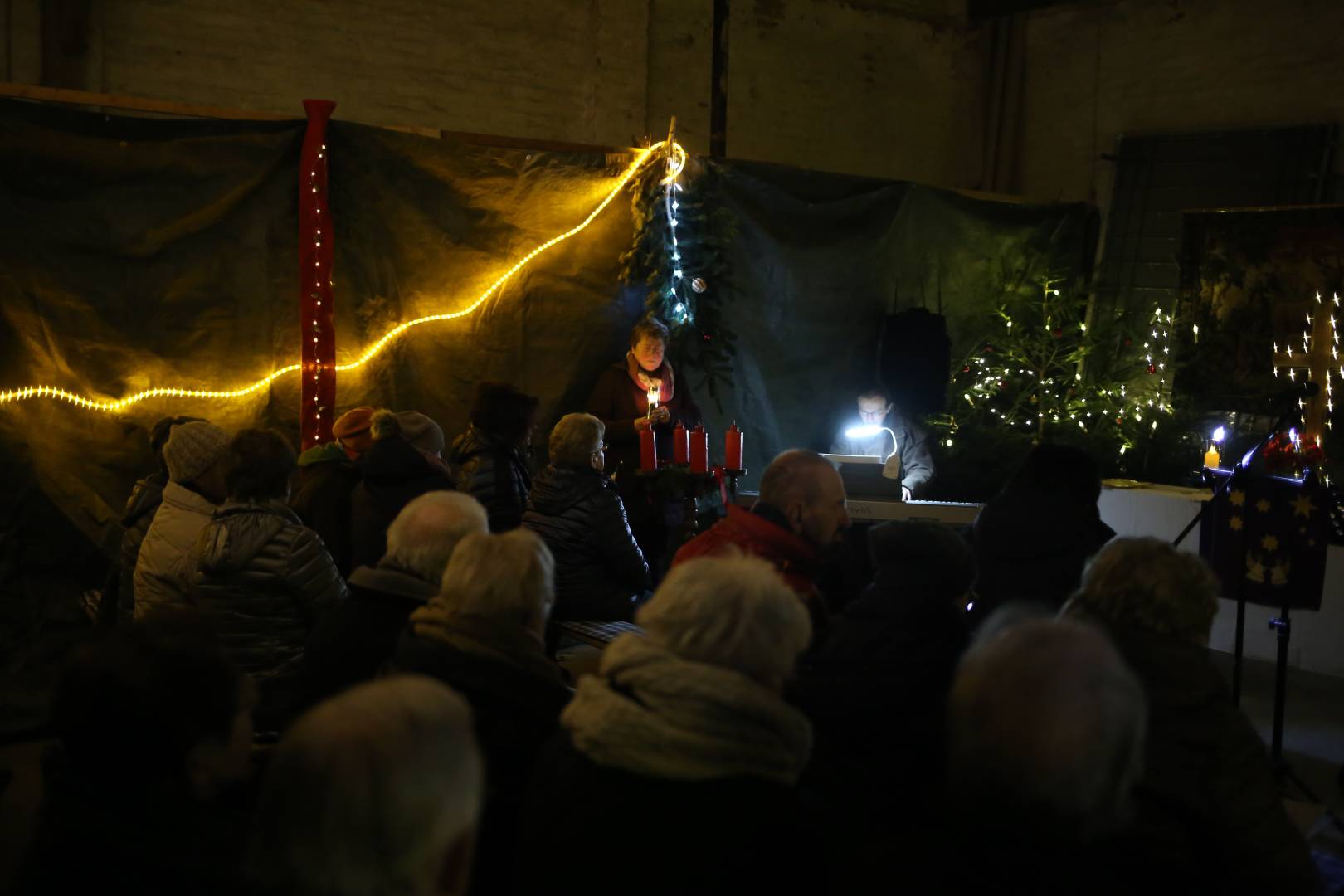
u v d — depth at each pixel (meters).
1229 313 6.59
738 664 1.81
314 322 5.02
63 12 6.05
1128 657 2.11
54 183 4.59
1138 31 7.95
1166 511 6.05
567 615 4.07
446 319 5.47
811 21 8.58
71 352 4.68
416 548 2.68
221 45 6.59
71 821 1.55
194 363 4.91
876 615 2.30
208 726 1.62
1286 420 4.09
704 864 1.71
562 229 5.65
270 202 5.01
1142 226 7.57
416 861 1.21
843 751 2.19
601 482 4.13
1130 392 7.07
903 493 6.03
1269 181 7.07
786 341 6.36
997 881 1.47
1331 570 5.41
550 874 1.78
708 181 5.88
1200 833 1.98
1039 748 1.41
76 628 4.64
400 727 1.23
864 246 6.50
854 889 1.88
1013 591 3.35
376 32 7.02
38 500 4.63
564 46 7.63
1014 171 8.82
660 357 5.60
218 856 1.57
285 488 3.27
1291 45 7.14
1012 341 6.96
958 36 9.11
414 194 5.32
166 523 3.42
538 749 2.18
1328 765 4.33
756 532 2.96
